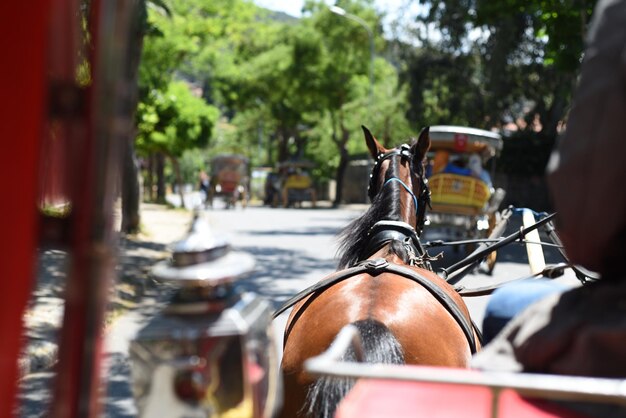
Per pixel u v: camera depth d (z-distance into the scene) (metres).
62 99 1.70
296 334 3.90
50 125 1.76
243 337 1.77
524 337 2.21
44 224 1.74
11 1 1.66
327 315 3.78
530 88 38.81
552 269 4.54
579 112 2.01
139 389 1.79
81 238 1.66
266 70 56.38
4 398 1.70
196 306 1.80
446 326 3.83
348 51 54.31
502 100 39.53
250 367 1.78
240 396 1.76
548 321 2.18
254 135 84.75
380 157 5.60
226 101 64.31
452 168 20.33
